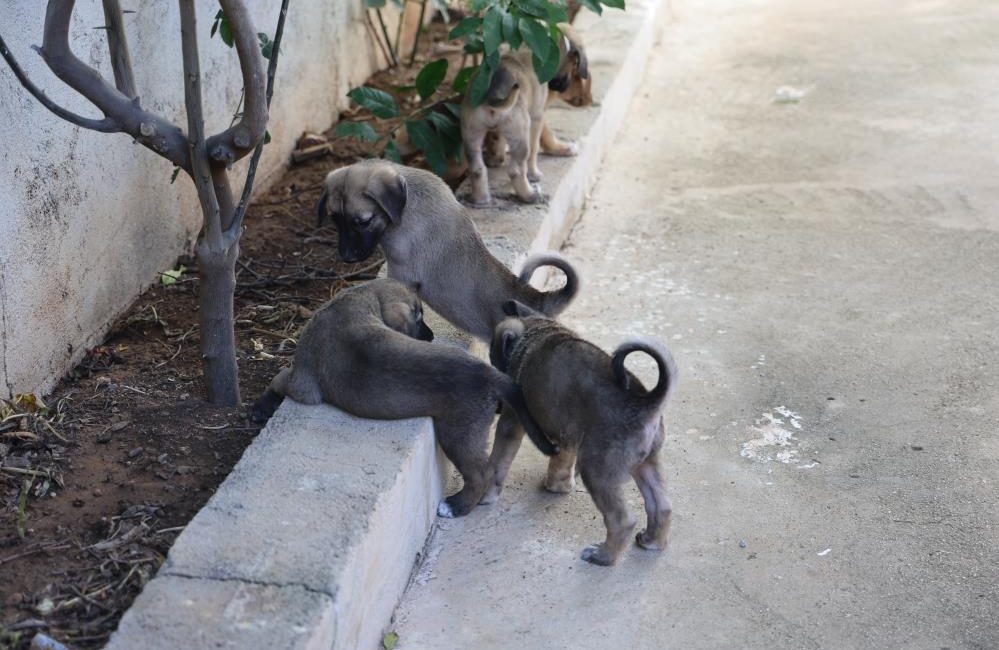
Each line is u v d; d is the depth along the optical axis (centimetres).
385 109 751
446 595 466
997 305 681
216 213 490
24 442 488
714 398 600
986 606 452
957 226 782
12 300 510
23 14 506
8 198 504
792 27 1216
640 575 475
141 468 482
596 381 460
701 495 525
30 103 518
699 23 1248
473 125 689
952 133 934
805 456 552
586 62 820
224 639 357
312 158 850
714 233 789
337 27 921
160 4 641
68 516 449
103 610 402
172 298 647
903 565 476
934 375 614
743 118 988
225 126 747
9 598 405
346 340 480
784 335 659
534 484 537
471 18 730
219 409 529
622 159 916
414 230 564
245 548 398
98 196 586
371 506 421
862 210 812
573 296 566
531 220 697
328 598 376
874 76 1065
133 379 556
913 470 538
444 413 479
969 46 1127
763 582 469
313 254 705
